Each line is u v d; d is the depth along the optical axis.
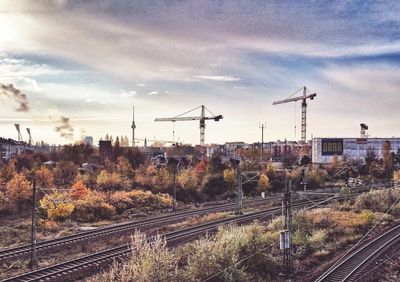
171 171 94.38
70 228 54.06
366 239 47.84
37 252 38.75
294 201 81.56
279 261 37.75
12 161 96.75
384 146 165.00
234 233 38.91
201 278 30.50
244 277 32.06
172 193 85.06
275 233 44.91
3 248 41.22
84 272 32.47
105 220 62.41
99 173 91.00
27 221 55.84
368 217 59.12
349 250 42.16
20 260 36.41
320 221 54.31
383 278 34.88
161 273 27.94
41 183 72.88
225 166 103.19
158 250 28.98
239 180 67.31
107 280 29.00
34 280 30.05
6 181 74.81
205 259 31.44
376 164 134.88
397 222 59.62
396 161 154.50
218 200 86.88
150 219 59.31
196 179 91.75
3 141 147.62
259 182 95.56
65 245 41.81
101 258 35.28
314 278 33.59
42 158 111.81
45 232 50.69
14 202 65.00
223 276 30.66
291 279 33.97
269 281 33.53
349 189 87.44
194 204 79.81
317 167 125.56
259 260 36.06
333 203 76.19
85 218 61.47
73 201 63.84
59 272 31.78
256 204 77.31
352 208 70.19
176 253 37.34
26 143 162.25
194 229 50.53
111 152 117.38
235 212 65.38
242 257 35.31
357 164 139.88
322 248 43.41
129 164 97.81
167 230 51.69
